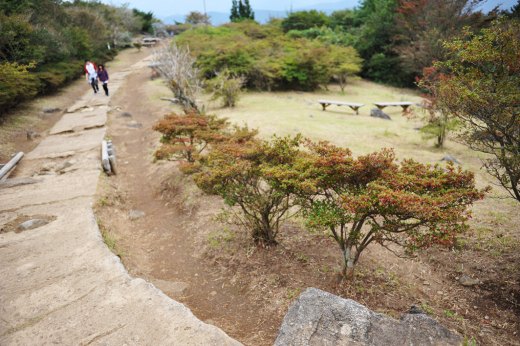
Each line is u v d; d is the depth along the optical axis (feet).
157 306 11.64
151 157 31.04
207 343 9.97
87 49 79.66
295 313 9.95
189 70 45.55
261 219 17.74
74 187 22.89
